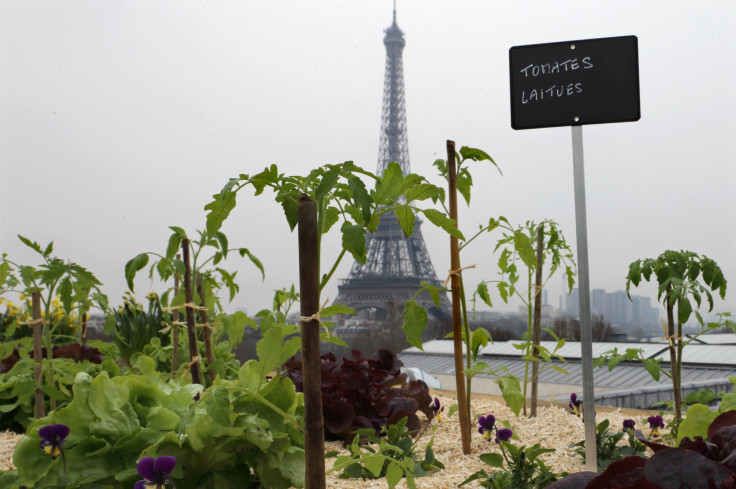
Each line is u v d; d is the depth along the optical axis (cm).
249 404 268
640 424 454
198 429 244
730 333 973
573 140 332
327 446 429
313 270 193
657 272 394
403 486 318
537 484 296
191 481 261
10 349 517
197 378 382
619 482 167
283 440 269
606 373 829
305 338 194
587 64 339
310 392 194
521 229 505
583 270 308
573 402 480
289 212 209
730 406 348
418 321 332
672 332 402
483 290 468
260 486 274
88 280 377
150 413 262
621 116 329
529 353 491
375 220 228
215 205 219
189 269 384
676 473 162
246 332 570
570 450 383
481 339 412
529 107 347
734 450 186
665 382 731
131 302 632
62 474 233
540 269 504
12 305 779
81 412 249
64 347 597
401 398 457
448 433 445
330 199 215
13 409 488
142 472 184
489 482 300
